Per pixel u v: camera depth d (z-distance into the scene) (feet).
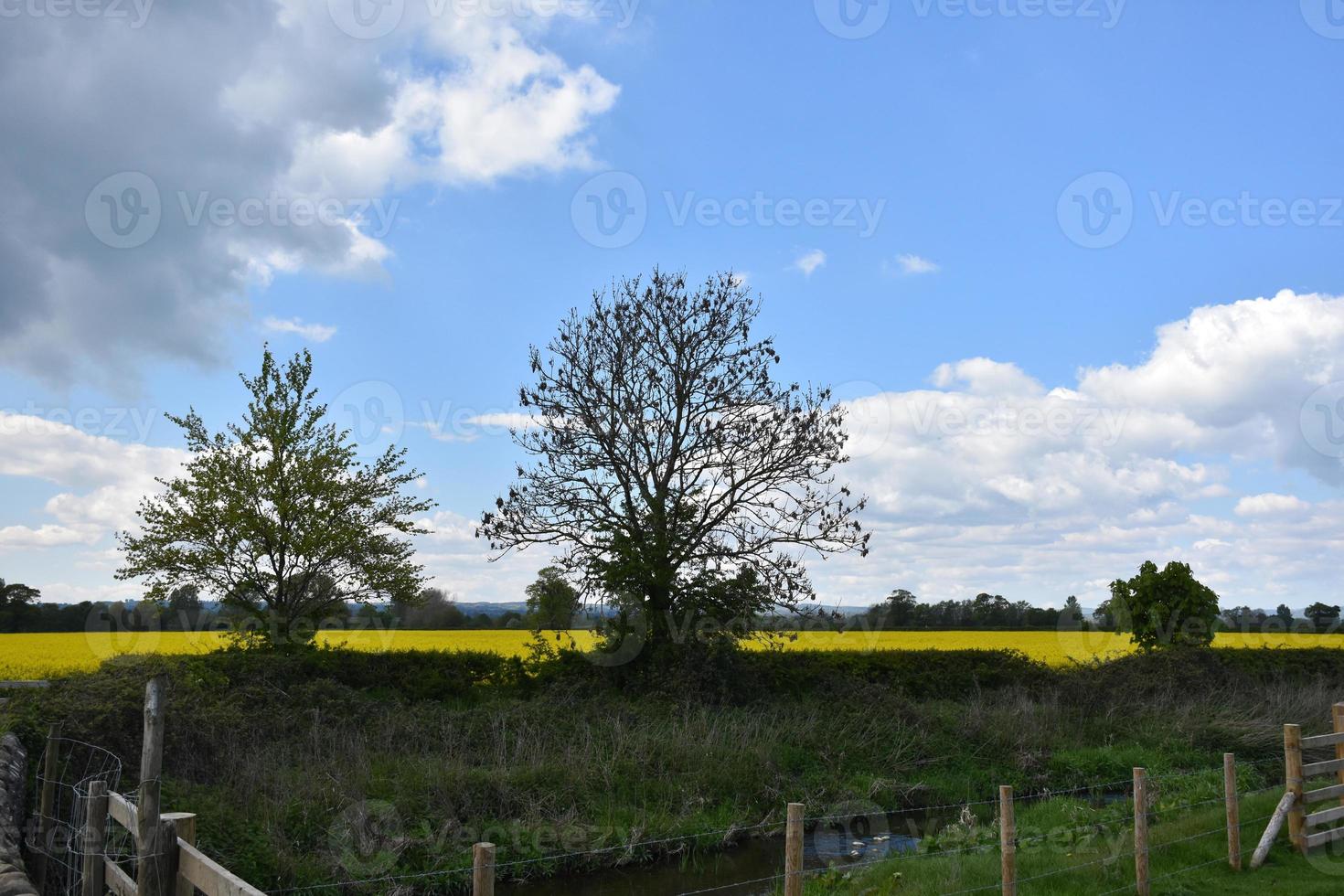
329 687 58.54
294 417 78.84
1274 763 61.87
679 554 73.82
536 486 74.13
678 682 66.85
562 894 38.55
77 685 42.52
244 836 34.78
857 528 73.56
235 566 75.25
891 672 80.69
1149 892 30.42
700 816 47.29
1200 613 94.79
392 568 77.61
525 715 57.88
